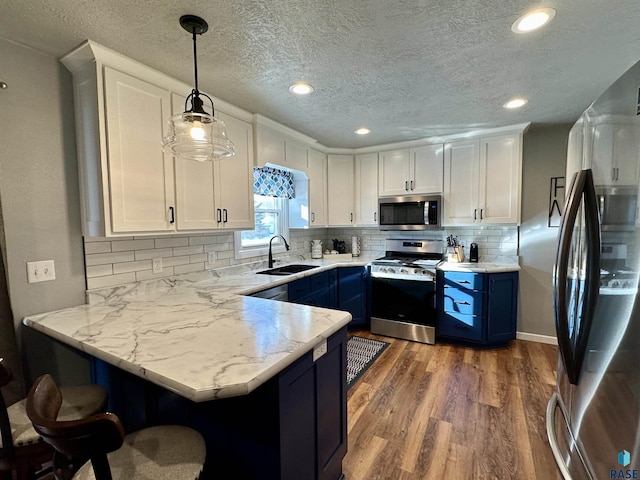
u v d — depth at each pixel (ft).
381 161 12.35
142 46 5.36
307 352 4.17
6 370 3.47
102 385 5.24
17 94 5.34
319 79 6.64
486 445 5.99
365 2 4.32
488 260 11.60
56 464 3.29
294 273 9.83
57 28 4.87
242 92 7.27
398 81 6.76
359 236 14.19
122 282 6.83
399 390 7.95
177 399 4.42
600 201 3.34
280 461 3.73
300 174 11.59
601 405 3.15
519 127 9.82
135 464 3.28
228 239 9.57
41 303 5.65
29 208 5.51
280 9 4.44
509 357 9.74
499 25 4.84
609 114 3.19
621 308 2.87
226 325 4.72
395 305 11.35
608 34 5.08
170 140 4.82
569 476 3.77
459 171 10.93
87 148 5.81
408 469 5.47
